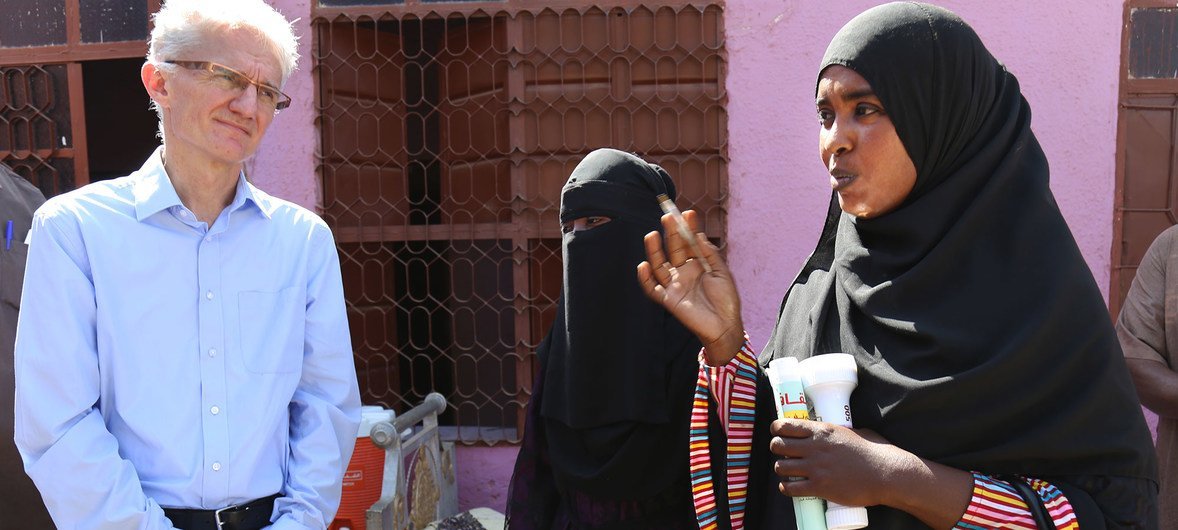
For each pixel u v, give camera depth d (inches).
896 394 56.8
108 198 68.1
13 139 141.9
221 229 69.6
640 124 133.3
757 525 66.3
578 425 81.0
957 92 58.0
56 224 65.7
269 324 70.7
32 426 63.9
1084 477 55.2
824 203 131.2
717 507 65.2
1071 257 56.4
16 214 94.8
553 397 84.8
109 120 220.7
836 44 60.2
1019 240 56.7
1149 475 56.4
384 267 141.4
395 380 144.9
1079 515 52.9
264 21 68.8
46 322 64.5
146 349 66.6
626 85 132.9
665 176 93.8
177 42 66.0
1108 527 54.2
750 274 132.8
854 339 60.6
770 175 131.8
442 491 129.0
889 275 59.7
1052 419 54.5
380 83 140.6
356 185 138.9
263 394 69.4
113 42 138.6
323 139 135.8
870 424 58.5
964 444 55.5
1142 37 128.6
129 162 225.0
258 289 70.7
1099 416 54.8
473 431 141.3
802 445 54.5
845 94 58.5
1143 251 130.1
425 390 147.1
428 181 145.6
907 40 57.6
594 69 133.0
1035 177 58.7
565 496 84.4
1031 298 55.4
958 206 58.3
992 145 58.6
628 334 80.7
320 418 72.5
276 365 70.2
